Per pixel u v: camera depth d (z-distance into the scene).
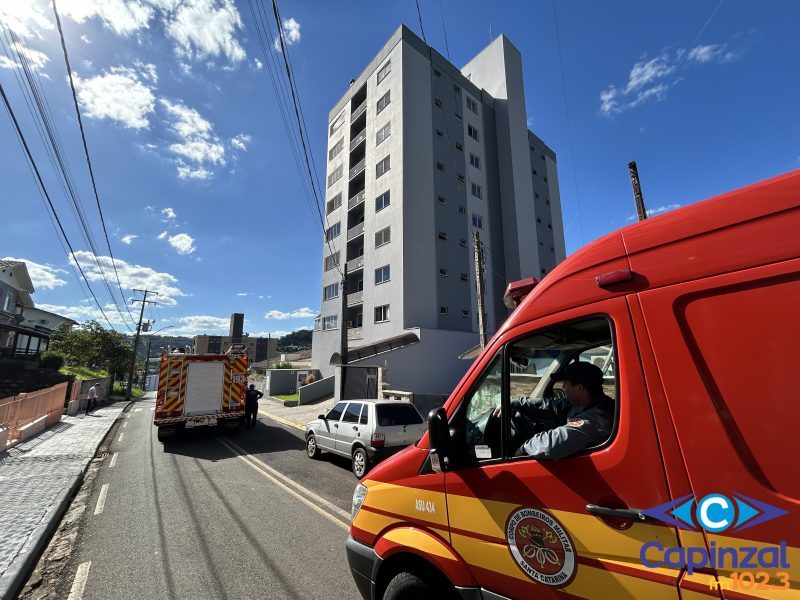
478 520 2.10
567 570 1.71
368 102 33.69
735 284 1.49
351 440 8.54
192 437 13.36
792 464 1.27
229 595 3.74
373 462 7.82
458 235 31.19
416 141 29.88
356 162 35.72
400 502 2.56
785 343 1.34
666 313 1.62
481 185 34.19
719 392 1.44
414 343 24.33
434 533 2.32
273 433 14.19
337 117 38.66
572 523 1.72
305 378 32.16
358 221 34.56
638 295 1.72
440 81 32.75
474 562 2.08
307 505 6.34
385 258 29.17
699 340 1.53
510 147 35.78
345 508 6.21
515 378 3.07
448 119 32.66
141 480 7.92
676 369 1.55
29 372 26.14
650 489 1.53
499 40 38.09
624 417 1.66
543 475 1.86
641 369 1.65
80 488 7.42
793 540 1.23
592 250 1.98
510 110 36.72
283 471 8.66
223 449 11.25
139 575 4.12
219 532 5.25
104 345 41.28
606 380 3.34
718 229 1.59
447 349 25.61
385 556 2.55
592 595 1.62
